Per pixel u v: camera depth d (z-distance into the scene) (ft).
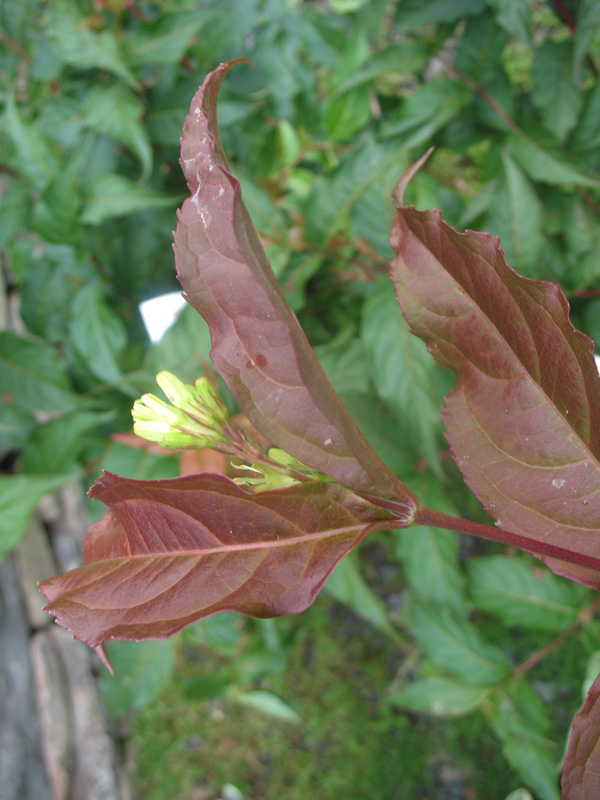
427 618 1.82
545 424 0.62
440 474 1.49
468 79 1.66
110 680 1.90
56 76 1.78
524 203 1.45
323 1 2.93
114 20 1.68
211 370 1.41
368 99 1.65
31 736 2.25
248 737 2.51
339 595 1.74
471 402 0.63
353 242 1.62
